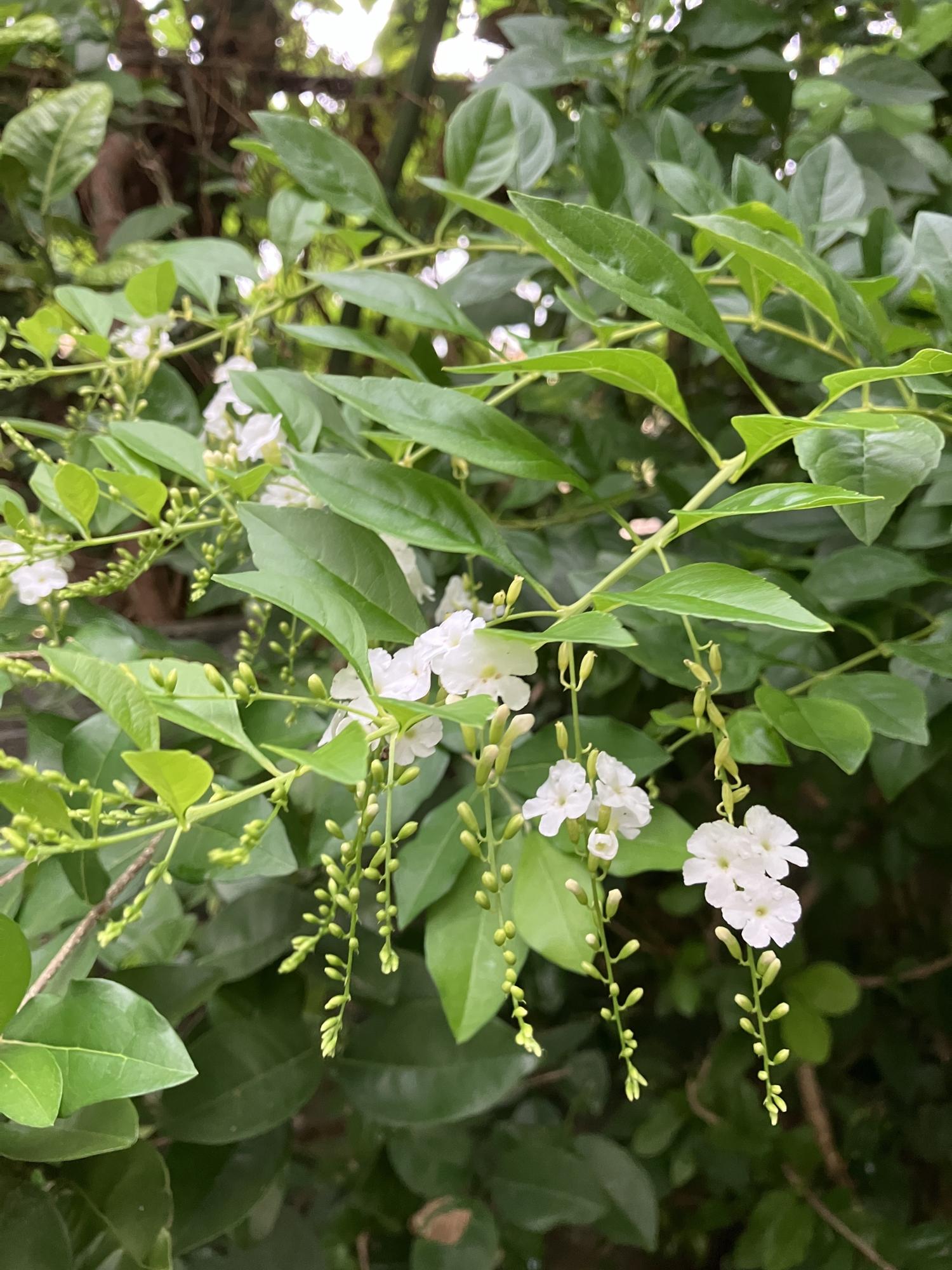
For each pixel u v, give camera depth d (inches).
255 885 12.5
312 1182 14.1
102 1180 8.4
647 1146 15.4
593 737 9.6
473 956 8.6
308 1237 11.5
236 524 10.1
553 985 17.0
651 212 13.0
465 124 12.6
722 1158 15.7
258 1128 9.5
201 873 9.3
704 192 10.5
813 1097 16.7
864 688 9.6
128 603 18.8
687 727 9.9
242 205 20.4
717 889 7.4
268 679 11.6
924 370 7.0
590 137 11.7
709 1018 18.2
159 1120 9.5
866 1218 14.5
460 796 9.5
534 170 13.2
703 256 10.9
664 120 12.4
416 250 13.4
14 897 9.5
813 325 11.7
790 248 8.2
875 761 11.0
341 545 7.9
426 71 19.0
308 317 21.0
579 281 13.1
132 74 21.2
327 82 22.6
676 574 6.9
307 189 12.1
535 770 9.5
